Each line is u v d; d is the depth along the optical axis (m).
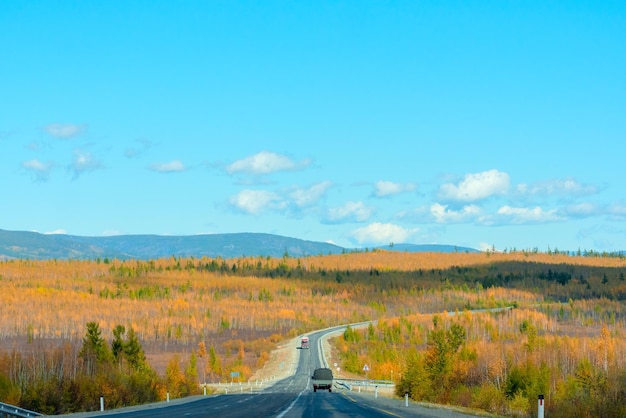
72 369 158.50
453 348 181.50
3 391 116.56
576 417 90.69
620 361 179.50
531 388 125.75
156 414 71.31
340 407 80.38
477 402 108.25
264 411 72.88
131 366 176.50
